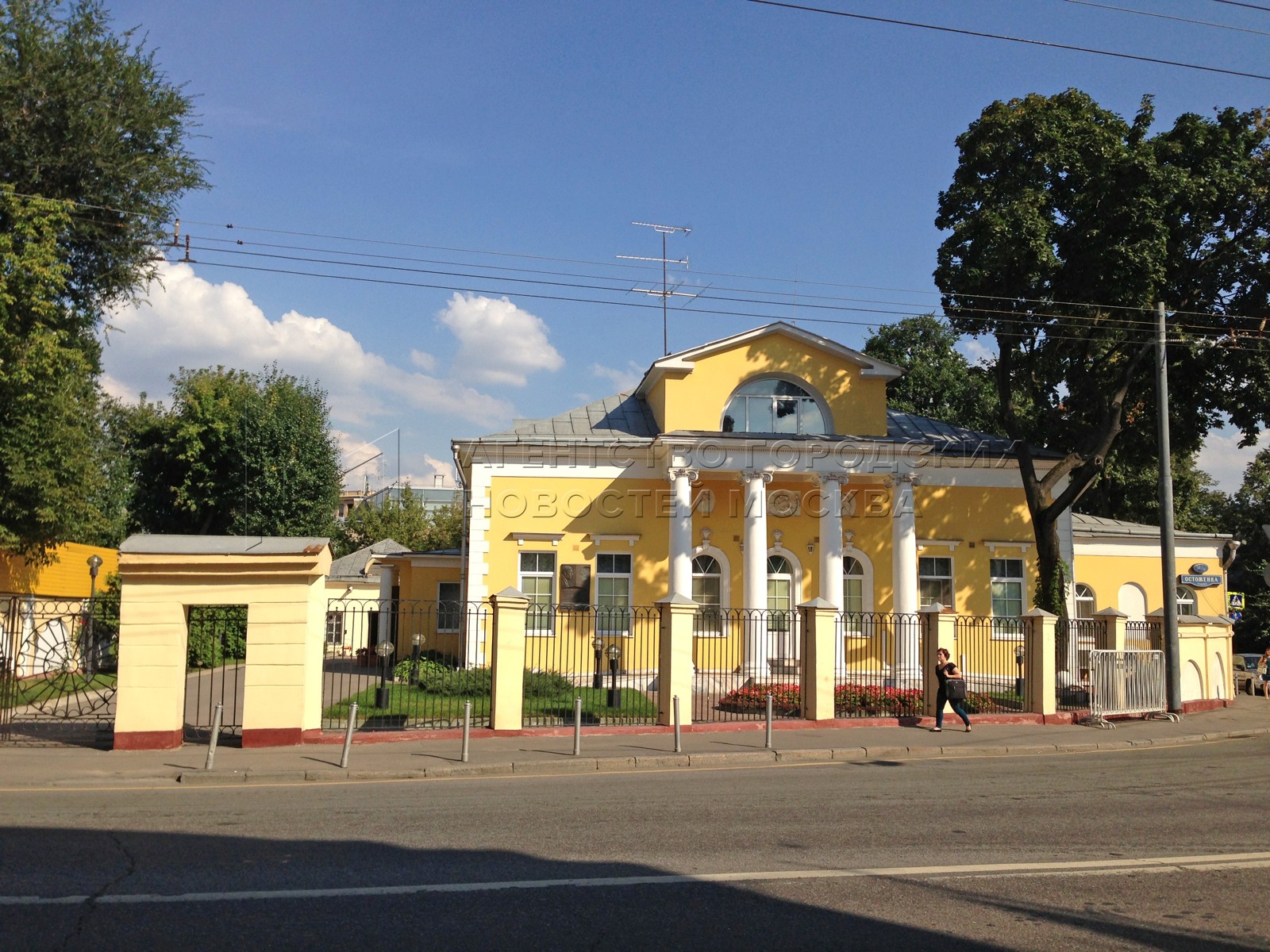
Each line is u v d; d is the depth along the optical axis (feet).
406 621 109.50
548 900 22.49
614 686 63.93
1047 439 98.63
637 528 91.20
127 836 28.71
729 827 30.71
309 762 44.24
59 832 29.22
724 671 84.69
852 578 94.43
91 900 22.13
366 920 20.90
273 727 48.93
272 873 24.49
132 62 76.84
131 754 46.06
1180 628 77.66
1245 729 64.59
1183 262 87.71
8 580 74.64
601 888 23.48
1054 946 19.81
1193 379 93.09
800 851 27.43
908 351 165.99
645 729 56.34
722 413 92.48
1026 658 68.59
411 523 201.16
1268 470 164.45
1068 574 97.81
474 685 68.49
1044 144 82.99
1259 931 20.88
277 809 33.45
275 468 142.20
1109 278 81.82
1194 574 115.55
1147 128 88.84
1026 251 81.71
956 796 37.45
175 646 48.08
